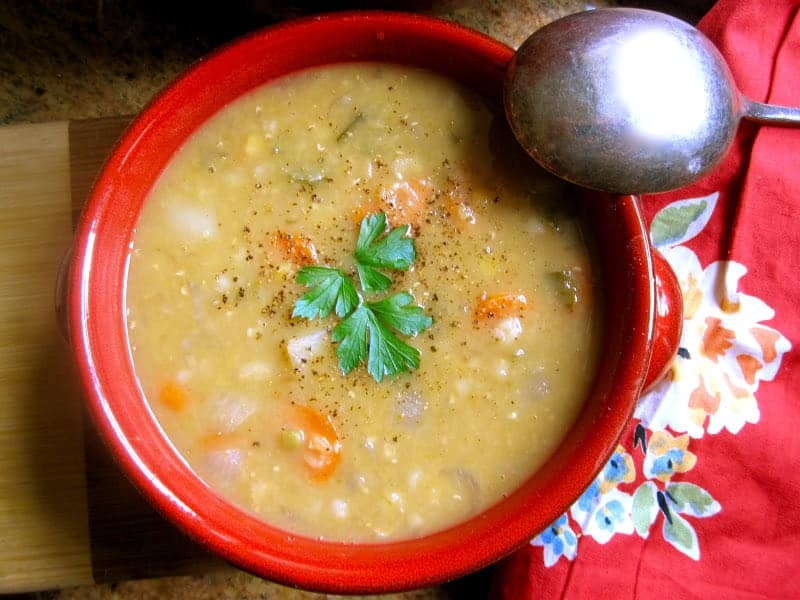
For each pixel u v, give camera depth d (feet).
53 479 0.84
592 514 0.85
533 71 0.75
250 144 0.78
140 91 0.92
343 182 0.78
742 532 0.85
